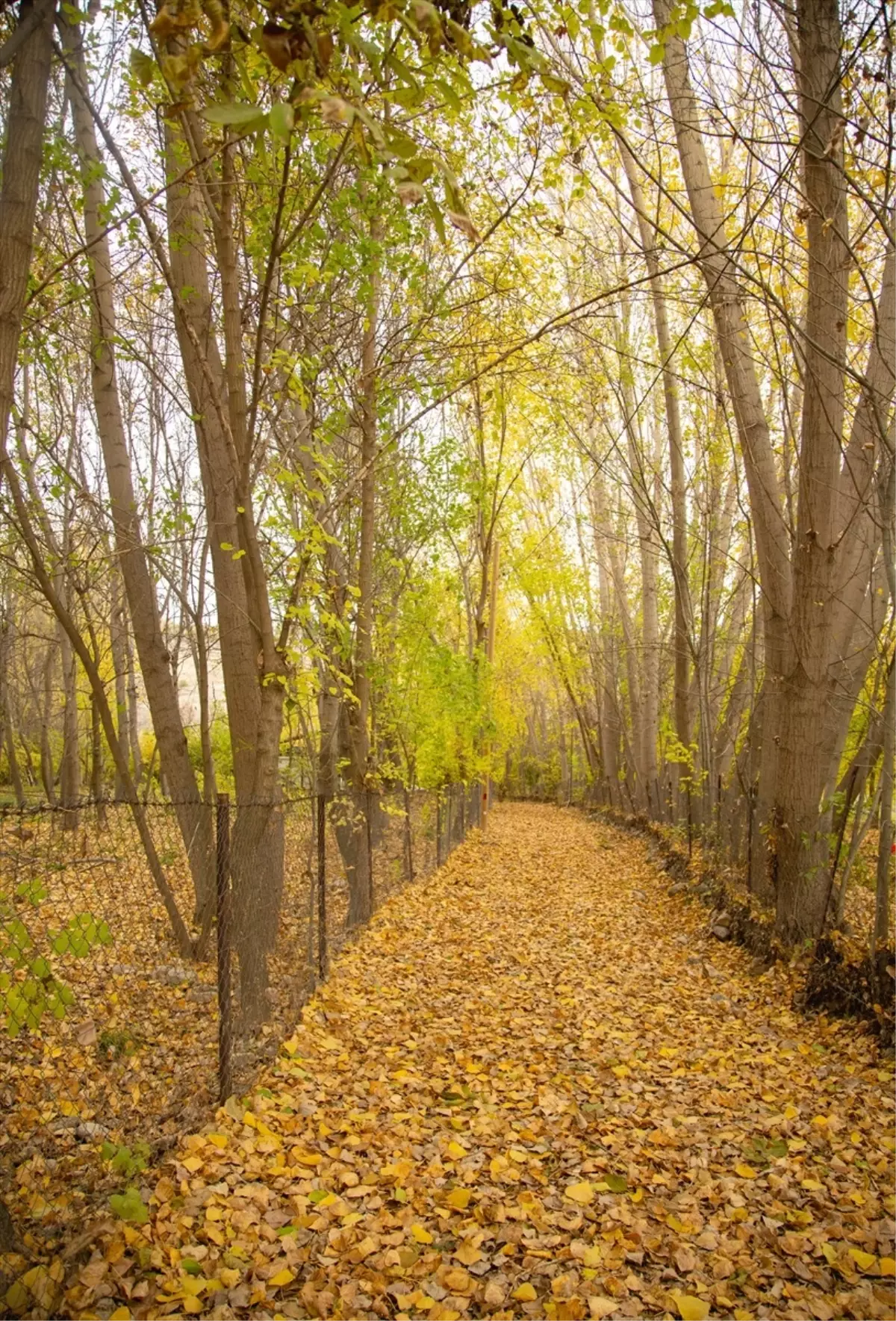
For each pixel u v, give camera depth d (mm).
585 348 10945
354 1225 3424
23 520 6633
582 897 13289
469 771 20875
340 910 9914
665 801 20266
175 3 2156
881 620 8766
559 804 46688
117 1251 2963
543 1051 5934
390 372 8711
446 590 15484
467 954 8836
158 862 6449
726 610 15336
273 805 5355
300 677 5734
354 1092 4902
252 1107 4367
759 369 11398
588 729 33094
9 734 14500
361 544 9359
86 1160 3680
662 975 8297
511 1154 4199
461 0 2488
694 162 8359
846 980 6512
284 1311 2871
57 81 5957
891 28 5348
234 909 5258
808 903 8086
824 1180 3998
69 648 16594
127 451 8234
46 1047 4527
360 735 9336
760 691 10719
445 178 2115
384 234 7527
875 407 6055
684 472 14602
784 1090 5223
